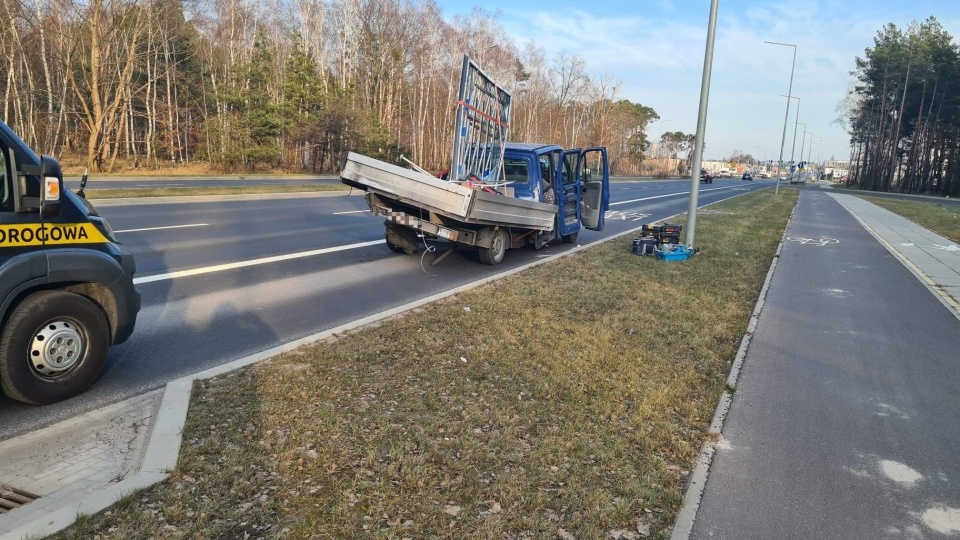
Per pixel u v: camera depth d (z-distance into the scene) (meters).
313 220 17.00
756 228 20.66
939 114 70.06
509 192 12.37
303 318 7.46
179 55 49.34
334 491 3.55
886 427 5.12
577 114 83.00
